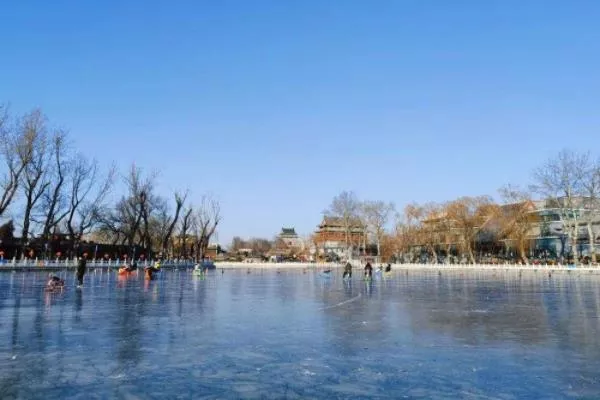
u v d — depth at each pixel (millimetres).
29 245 70562
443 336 14141
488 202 95875
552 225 96625
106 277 49656
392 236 115562
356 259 115875
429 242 104375
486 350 12188
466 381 9469
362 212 113000
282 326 15805
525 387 9078
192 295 27922
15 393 8469
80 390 8672
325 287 37250
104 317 17453
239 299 25531
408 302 24219
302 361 10992
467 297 27391
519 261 87375
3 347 12094
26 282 37062
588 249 96062
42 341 12867
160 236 104375
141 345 12500
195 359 11062
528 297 27359
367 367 10492
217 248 165875
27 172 56312
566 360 11141
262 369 10266
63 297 25094
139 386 8969
